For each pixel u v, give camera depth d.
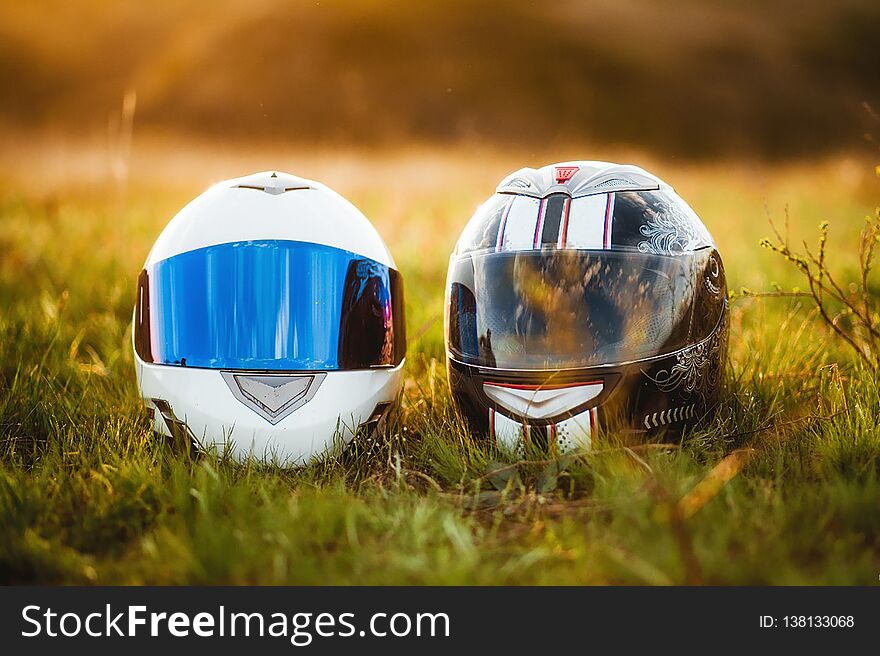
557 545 2.05
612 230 2.23
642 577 2.00
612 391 2.21
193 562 2.03
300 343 2.22
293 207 2.26
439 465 2.23
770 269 3.03
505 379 2.23
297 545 2.06
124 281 2.92
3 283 2.98
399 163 7.00
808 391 2.35
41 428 2.34
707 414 2.28
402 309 2.31
